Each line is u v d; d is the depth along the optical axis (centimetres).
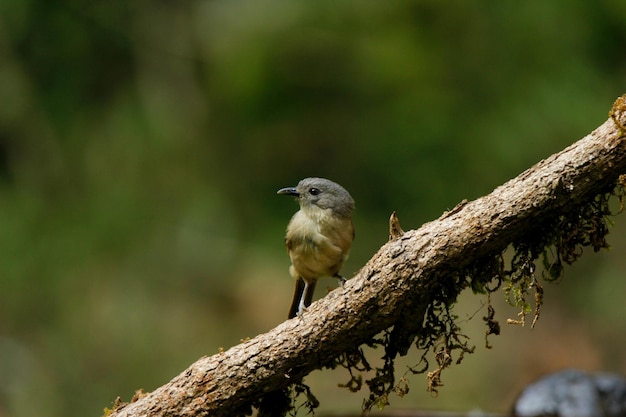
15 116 1463
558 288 1416
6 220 1427
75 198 1463
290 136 1467
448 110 1345
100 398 1310
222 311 1434
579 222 488
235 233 1502
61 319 1374
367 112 1420
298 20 1407
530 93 1314
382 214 1426
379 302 484
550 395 700
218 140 1510
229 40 1462
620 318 1355
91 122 1493
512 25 1327
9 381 1302
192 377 515
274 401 530
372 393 519
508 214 466
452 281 496
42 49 1477
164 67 1523
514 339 1331
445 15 1345
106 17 1510
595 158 459
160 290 1430
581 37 1327
